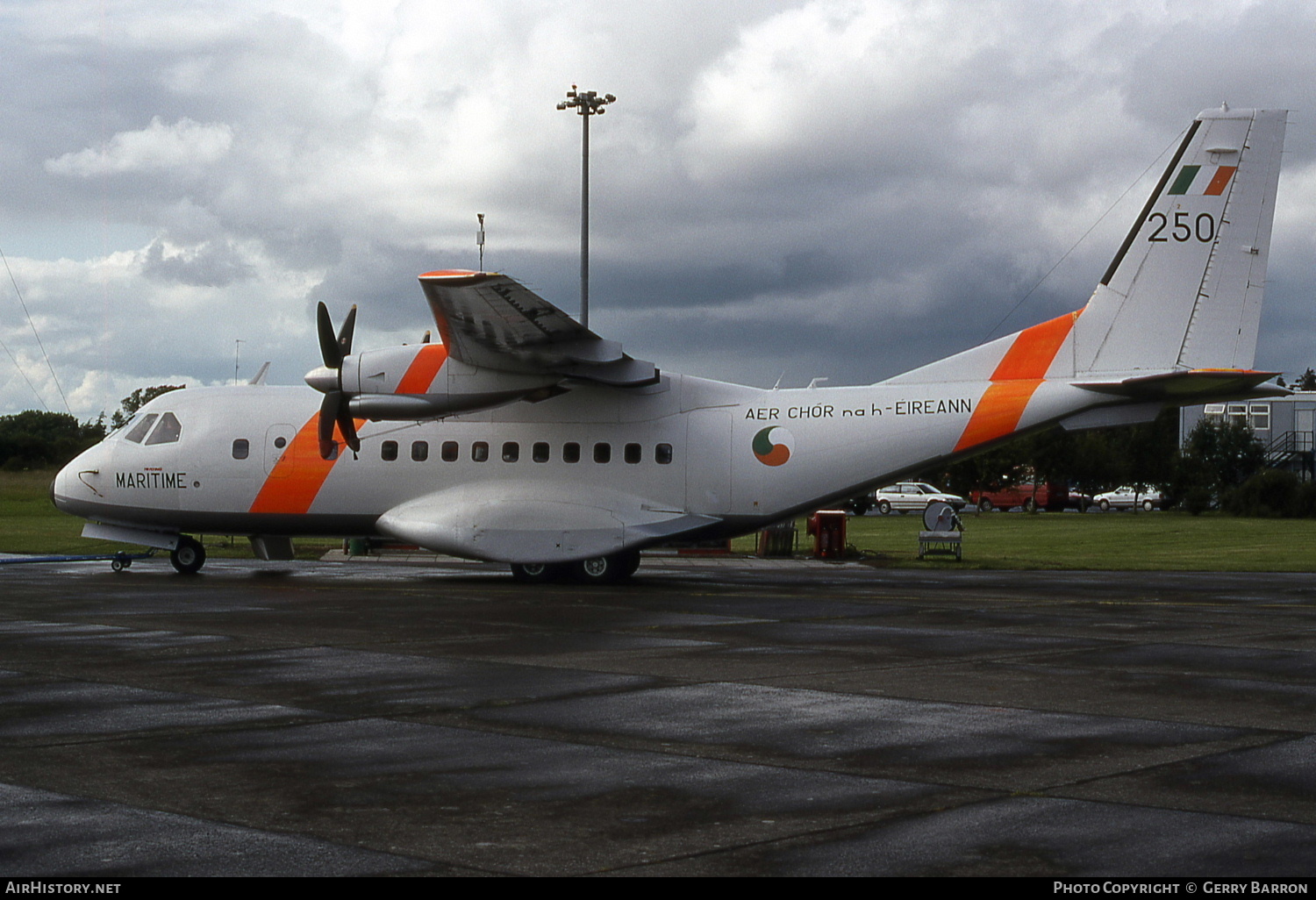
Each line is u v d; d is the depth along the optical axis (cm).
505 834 639
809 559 3133
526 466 2244
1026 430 2198
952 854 607
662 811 686
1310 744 868
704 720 944
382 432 2267
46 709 977
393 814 675
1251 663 1266
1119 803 704
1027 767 795
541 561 2183
